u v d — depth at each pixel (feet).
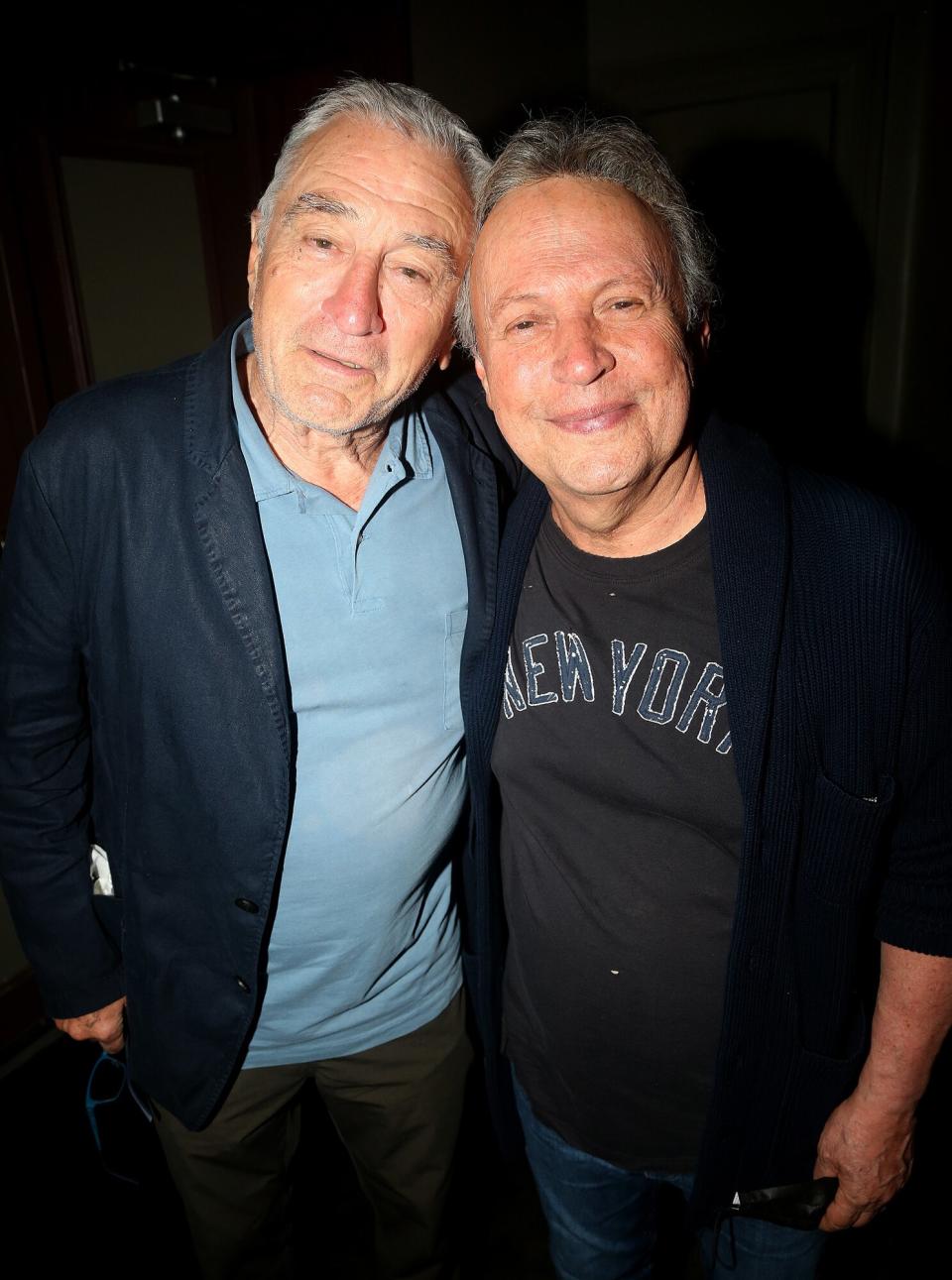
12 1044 7.10
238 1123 4.33
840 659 3.22
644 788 3.50
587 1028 3.82
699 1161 3.71
